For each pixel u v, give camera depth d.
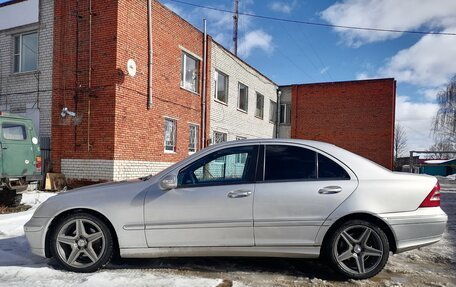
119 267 4.50
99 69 11.10
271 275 4.32
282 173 4.34
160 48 12.91
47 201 4.50
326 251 4.23
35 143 8.85
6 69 12.81
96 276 4.14
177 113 14.01
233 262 4.77
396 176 4.37
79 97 11.31
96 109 11.08
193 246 4.25
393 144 23.33
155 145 12.57
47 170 11.62
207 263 4.71
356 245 4.21
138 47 11.80
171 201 4.27
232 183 4.34
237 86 19.67
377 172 4.37
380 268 4.16
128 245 4.28
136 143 11.65
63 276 4.18
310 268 4.59
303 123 25.34
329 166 4.36
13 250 5.22
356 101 24.12
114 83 10.88
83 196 4.42
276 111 26.03
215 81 17.30
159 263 4.67
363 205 4.15
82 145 11.18
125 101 11.22
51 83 11.84
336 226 4.20
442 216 4.30
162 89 13.02
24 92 12.35
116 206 4.31
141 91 11.91
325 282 4.12
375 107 23.69
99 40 11.13
